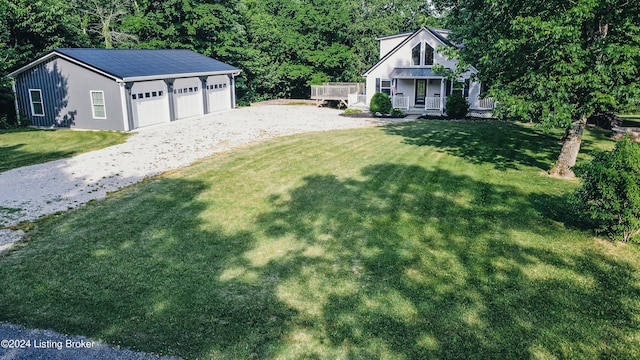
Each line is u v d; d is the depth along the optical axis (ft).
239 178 40.24
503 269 23.80
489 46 40.11
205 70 83.41
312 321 19.11
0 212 31.35
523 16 37.96
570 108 34.86
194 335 18.03
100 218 30.42
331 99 103.86
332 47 121.60
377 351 17.26
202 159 47.78
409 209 32.60
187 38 102.89
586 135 65.57
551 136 62.44
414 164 45.55
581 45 35.19
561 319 19.49
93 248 25.85
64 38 85.25
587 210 27.50
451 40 88.33
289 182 39.11
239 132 65.05
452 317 19.52
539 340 18.10
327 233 28.43
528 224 29.84
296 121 78.18
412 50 92.94
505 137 61.26
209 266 23.95
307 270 23.61
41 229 28.45
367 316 19.53
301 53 121.60
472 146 54.90
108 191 36.45
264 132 65.31
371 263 24.45
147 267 23.71
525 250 26.04
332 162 46.32
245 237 27.76
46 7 80.28
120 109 64.69
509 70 40.04
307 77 124.36
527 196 35.40
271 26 124.67
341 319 19.29
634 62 31.86
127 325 18.61
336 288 21.81
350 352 17.16
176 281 22.31
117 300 20.51
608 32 37.14
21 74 68.85
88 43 92.99
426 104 89.10
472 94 88.28
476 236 27.99
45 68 67.26
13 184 38.19
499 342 17.93
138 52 80.69
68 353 16.75
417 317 19.51
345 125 73.92
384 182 39.22
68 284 21.83
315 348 17.37
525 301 20.81
